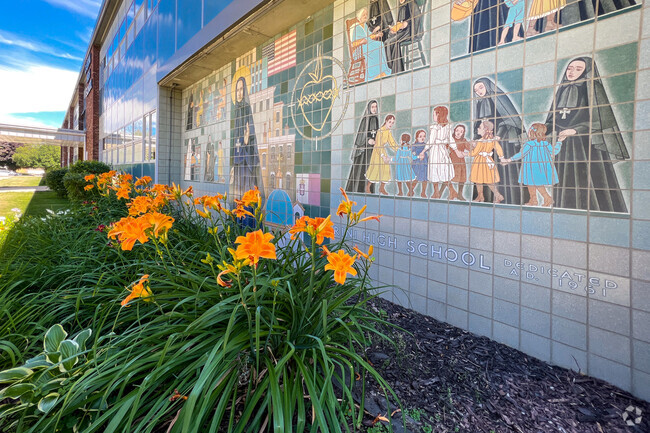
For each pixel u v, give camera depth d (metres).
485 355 2.12
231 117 5.80
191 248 2.79
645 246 1.69
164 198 2.80
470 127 2.42
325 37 3.74
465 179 2.46
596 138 1.83
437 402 1.64
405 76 2.87
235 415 1.47
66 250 3.23
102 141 16.30
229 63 5.83
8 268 2.81
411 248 2.86
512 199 2.20
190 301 1.86
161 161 7.64
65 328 2.28
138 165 9.70
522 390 1.76
